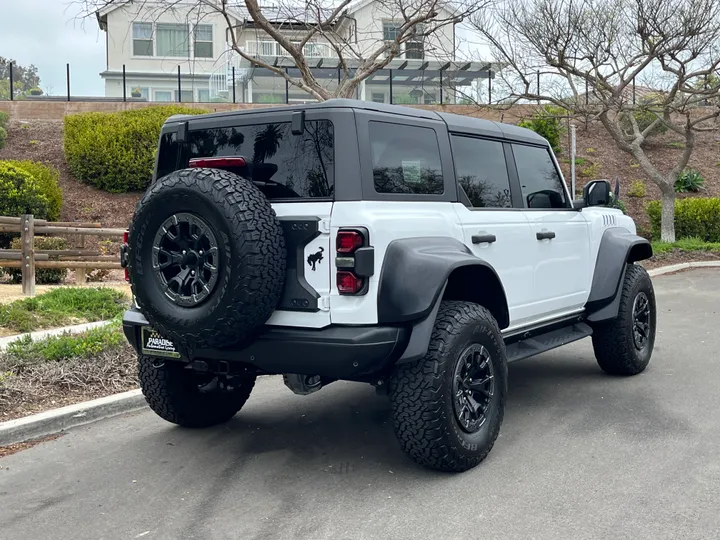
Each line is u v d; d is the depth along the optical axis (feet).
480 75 84.69
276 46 80.53
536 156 20.18
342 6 38.73
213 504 13.69
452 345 14.40
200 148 16.22
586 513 12.93
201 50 100.73
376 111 14.71
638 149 61.16
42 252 36.45
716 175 83.97
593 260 21.67
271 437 17.69
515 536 12.09
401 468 15.38
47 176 55.26
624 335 21.89
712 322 32.09
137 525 12.84
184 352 14.99
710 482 14.21
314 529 12.52
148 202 13.83
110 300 31.91
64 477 15.23
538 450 16.29
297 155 14.56
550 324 19.98
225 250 13.12
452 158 16.53
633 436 17.11
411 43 51.70
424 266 13.92
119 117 66.85
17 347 22.82
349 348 13.30
